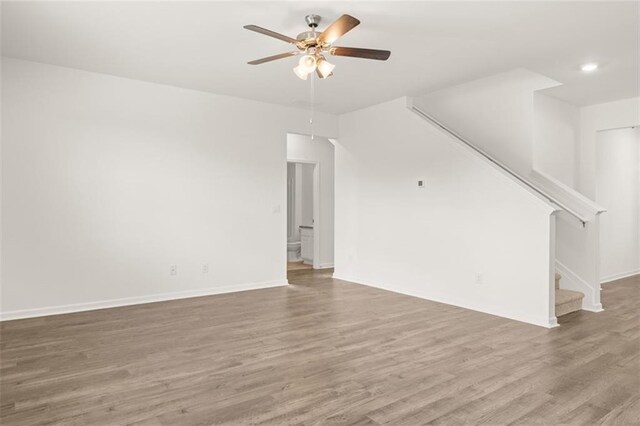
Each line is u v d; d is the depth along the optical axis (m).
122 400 2.44
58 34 3.57
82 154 4.55
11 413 2.29
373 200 6.03
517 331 3.83
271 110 5.96
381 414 2.29
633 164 6.83
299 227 9.02
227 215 5.57
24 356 3.15
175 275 5.16
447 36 3.57
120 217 4.78
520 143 5.04
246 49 3.92
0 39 3.69
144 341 3.51
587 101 5.43
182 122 5.21
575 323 4.12
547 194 4.66
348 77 4.72
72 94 4.49
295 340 3.54
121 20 3.29
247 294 5.44
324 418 2.24
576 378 2.77
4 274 4.14
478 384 2.67
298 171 9.12
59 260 4.42
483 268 4.59
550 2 2.95
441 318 4.27
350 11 3.12
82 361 3.05
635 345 3.45
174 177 5.15
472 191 4.70
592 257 4.66
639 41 3.62
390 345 3.42
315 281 6.40
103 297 4.67
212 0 2.96
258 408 2.35
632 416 2.28
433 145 5.15
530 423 2.20
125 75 4.72
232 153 5.61
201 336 3.65
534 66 4.25
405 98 5.54
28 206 4.25
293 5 3.03
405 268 5.52
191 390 2.58
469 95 5.57
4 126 4.13
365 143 6.16
